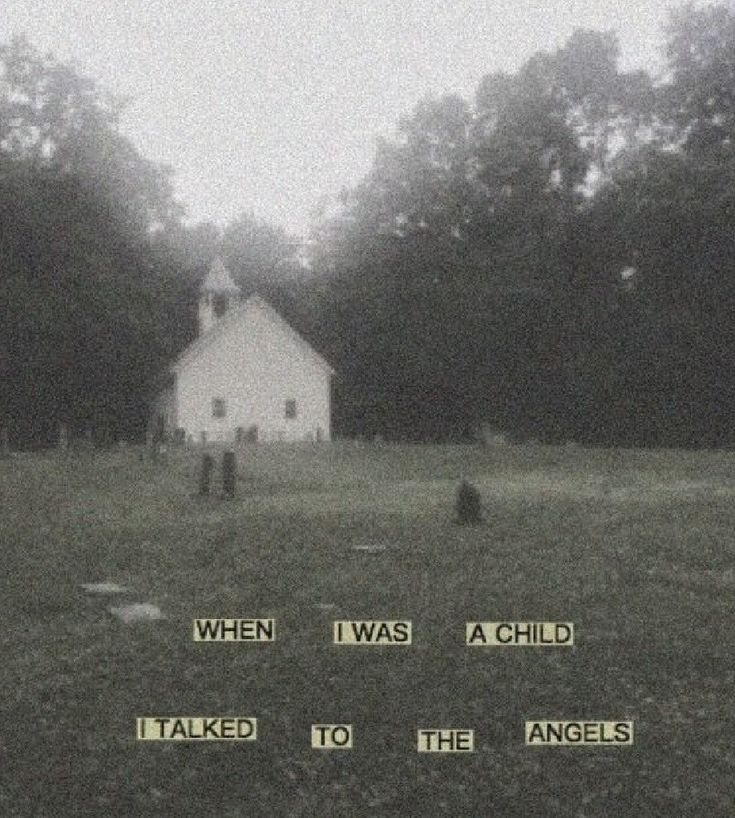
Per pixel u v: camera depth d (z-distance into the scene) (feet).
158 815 28.37
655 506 91.09
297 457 164.66
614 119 254.47
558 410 247.29
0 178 205.87
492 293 233.76
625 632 45.27
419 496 103.50
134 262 226.38
